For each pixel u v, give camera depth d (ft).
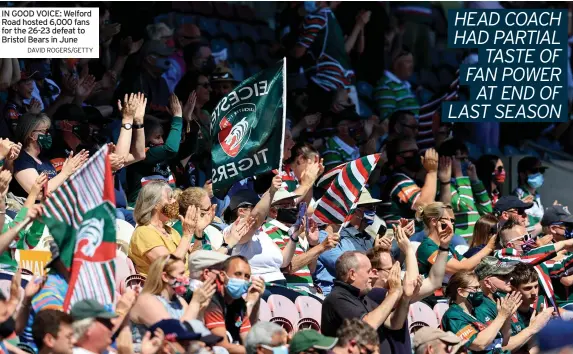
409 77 156.04
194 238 82.38
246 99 88.84
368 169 92.17
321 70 136.87
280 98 87.20
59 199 63.82
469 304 86.07
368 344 64.90
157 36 126.93
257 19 152.35
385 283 81.35
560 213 109.29
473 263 90.99
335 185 92.63
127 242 84.38
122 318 62.64
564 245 96.48
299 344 65.10
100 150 63.21
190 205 80.43
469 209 121.19
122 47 118.01
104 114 112.78
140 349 63.67
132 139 90.17
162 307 66.64
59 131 93.50
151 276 67.41
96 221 62.80
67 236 63.26
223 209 100.12
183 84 116.06
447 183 119.24
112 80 115.75
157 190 79.00
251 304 71.41
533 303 93.50
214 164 89.40
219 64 125.80
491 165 132.57
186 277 67.92
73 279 62.44
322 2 140.05
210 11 146.51
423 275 84.12
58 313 59.57
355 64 147.23
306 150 99.19
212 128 90.84
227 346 68.74
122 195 94.99
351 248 96.63
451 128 144.36
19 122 86.58
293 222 91.20
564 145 160.56
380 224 108.47
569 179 150.10
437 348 76.38
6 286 71.46
